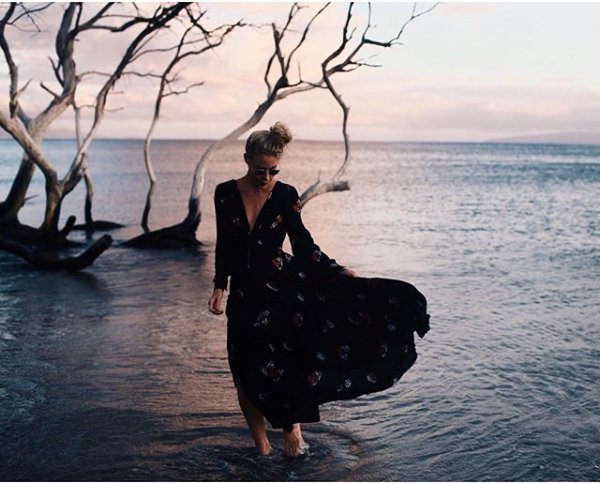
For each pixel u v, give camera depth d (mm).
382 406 5645
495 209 30578
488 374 6539
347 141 15383
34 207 28469
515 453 4773
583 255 15828
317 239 18203
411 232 20547
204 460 4594
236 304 4410
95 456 4633
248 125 16672
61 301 9875
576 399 5887
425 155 167375
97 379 6219
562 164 108438
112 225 21703
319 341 4461
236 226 4363
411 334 4508
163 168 67375
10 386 5996
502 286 11430
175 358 6910
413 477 4398
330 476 4391
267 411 4418
